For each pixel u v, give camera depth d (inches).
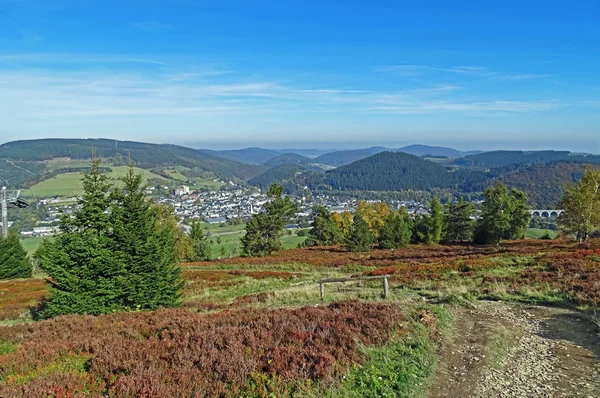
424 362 394.6
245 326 468.8
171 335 462.3
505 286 775.7
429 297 756.6
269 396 304.3
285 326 459.8
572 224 2014.0
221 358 357.4
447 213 3061.0
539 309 614.2
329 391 313.4
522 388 348.8
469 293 738.2
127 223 782.5
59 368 373.7
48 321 581.9
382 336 444.5
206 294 1078.4
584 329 498.9
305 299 813.2
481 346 450.6
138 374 328.2
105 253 746.2
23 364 381.7
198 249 2637.8
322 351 380.8
